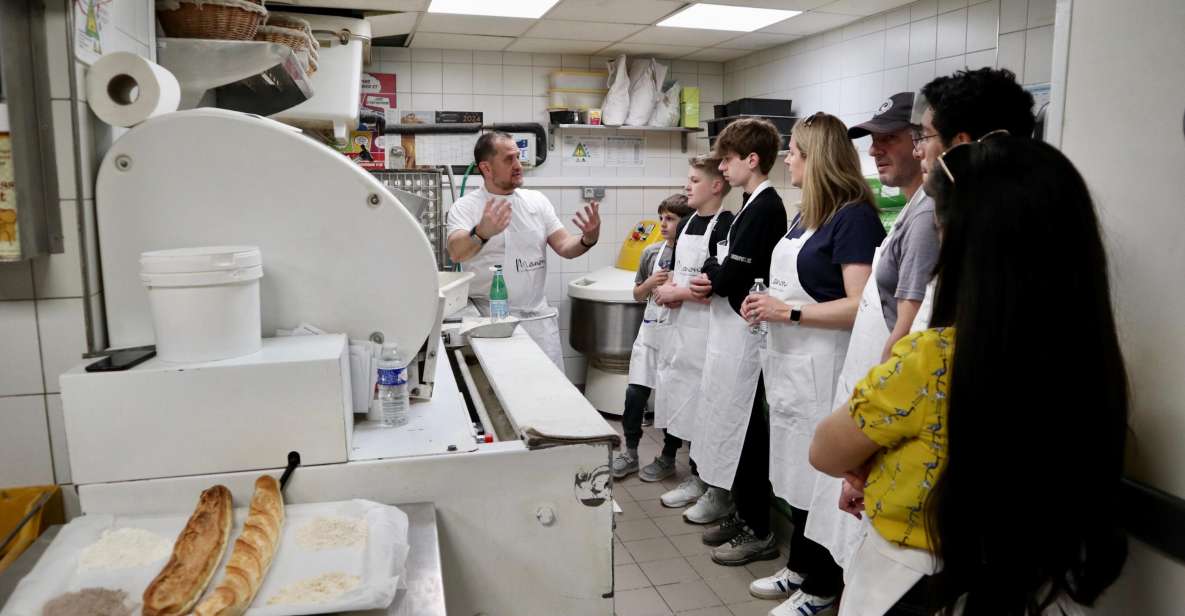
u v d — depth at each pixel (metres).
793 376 2.27
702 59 5.01
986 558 0.97
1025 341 0.91
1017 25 3.05
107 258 1.32
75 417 1.17
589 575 1.40
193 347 1.21
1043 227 0.92
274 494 1.16
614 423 4.50
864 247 2.12
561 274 5.00
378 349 1.43
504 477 1.34
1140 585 1.14
